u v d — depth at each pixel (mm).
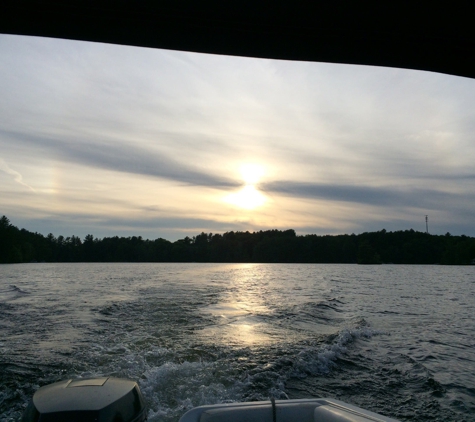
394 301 20141
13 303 15031
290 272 59219
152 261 131000
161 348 7613
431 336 10664
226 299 16938
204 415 2178
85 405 1837
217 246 138000
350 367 7289
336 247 130375
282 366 6863
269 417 2271
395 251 121125
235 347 7914
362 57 2936
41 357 6902
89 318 11188
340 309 15875
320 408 2330
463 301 20766
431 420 5250
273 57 2914
